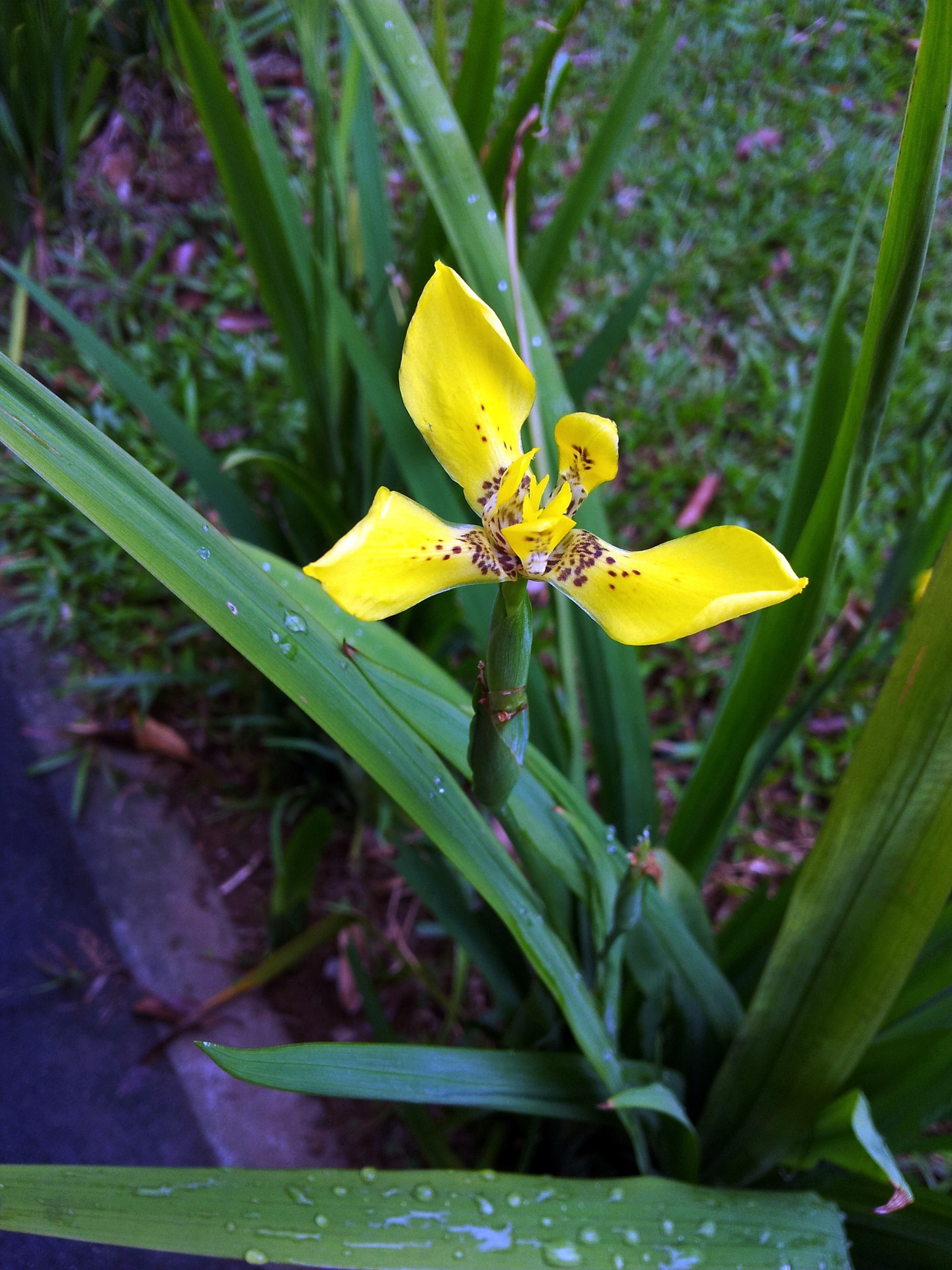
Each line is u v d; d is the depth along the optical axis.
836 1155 0.27
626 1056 0.33
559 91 0.30
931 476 0.40
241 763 0.48
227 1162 0.37
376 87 0.65
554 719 0.34
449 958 0.44
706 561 0.18
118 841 0.45
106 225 0.60
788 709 0.52
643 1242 0.24
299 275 0.37
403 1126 0.39
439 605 0.41
